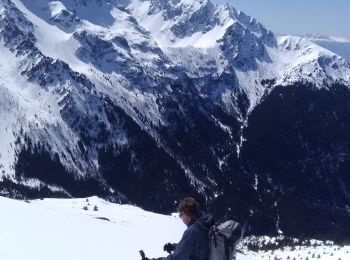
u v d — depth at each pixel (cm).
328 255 6919
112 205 7419
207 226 994
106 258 2400
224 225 989
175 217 7438
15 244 2362
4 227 2839
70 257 2255
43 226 3164
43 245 2447
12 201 4403
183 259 970
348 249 7594
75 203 6944
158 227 5850
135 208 7425
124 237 3488
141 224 5803
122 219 5972
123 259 2458
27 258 2086
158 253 2931
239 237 988
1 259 2014
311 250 7731
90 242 2862
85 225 3772
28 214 3625
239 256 4053
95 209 6331
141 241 3456
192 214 1029
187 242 977
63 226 3391
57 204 6538
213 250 971
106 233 3547
